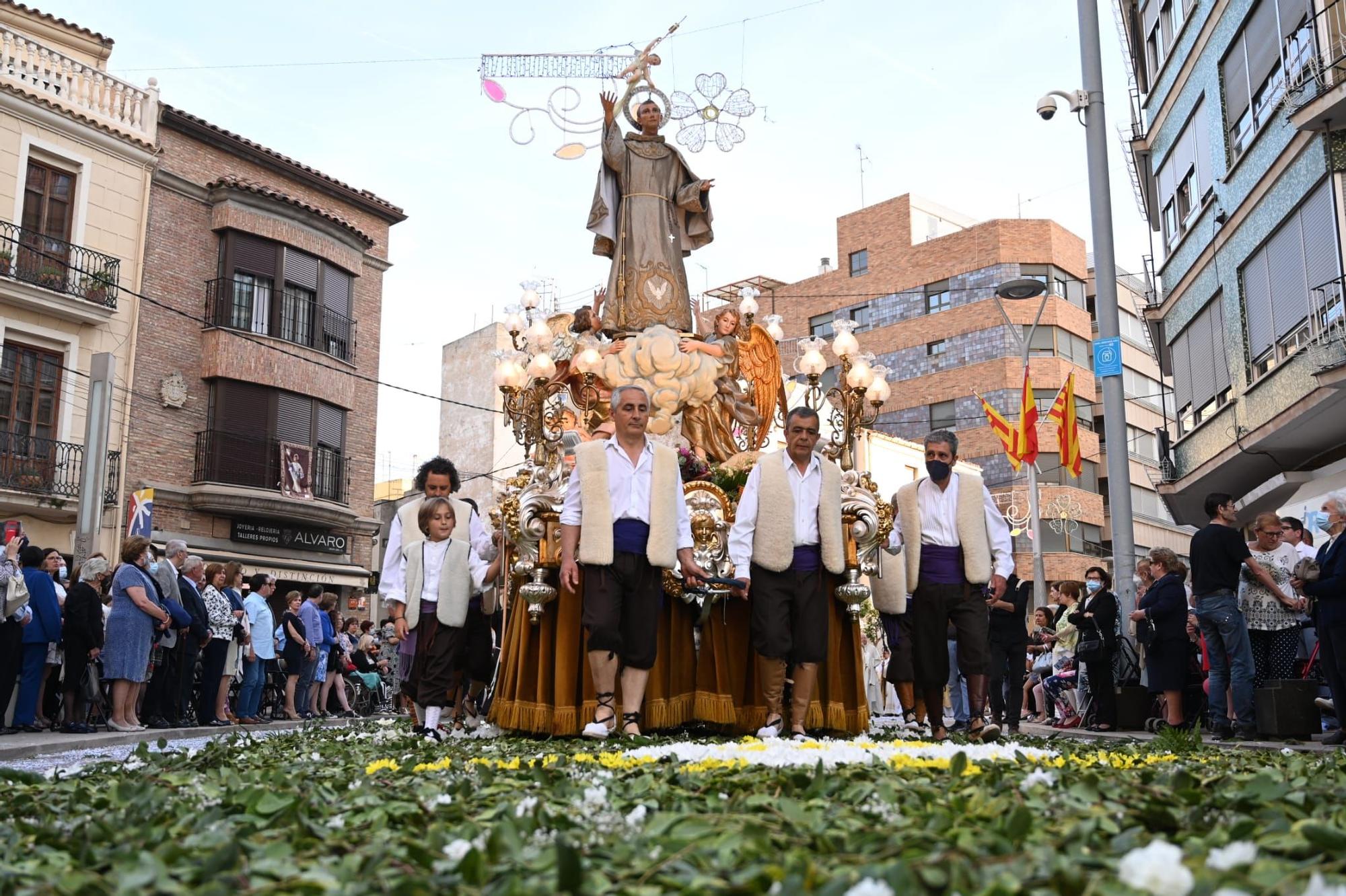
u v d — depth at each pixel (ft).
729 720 26.48
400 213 105.19
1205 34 71.61
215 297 88.58
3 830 11.57
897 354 161.17
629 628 24.26
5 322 75.61
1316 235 56.65
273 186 94.48
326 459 97.14
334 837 10.41
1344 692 29.30
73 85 80.48
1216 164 70.59
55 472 77.56
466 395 144.46
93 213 81.00
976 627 26.81
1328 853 8.34
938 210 168.86
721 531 27.50
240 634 46.26
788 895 6.89
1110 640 39.83
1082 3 48.57
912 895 7.02
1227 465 71.15
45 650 37.70
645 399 24.64
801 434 24.66
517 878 7.63
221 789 14.93
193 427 87.15
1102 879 7.33
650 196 36.58
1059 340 153.38
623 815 11.43
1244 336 67.36
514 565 27.20
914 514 27.17
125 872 8.52
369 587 119.34
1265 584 34.01
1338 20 54.85
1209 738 33.12
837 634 27.32
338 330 98.94
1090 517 149.79
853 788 12.30
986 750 19.35
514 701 26.55
